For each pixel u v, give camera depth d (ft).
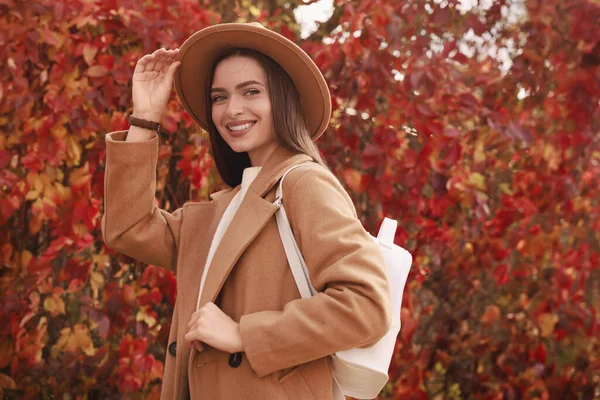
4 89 8.44
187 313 5.43
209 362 5.06
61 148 8.63
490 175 10.78
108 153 5.74
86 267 8.96
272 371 4.77
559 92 10.68
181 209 6.26
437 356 10.84
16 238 9.30
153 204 5.95
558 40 10.63
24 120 8.60
